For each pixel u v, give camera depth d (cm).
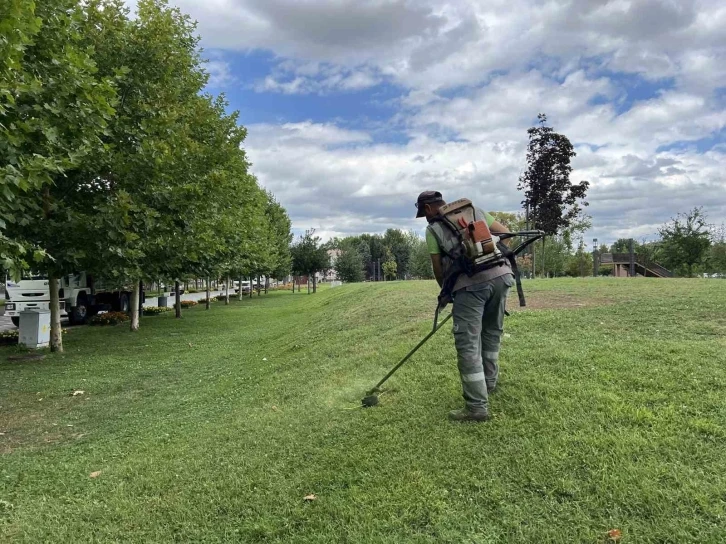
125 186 1097
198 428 535
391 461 354
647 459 307
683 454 308
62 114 811
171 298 3959
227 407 621
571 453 325
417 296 1230
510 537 264
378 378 562
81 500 379
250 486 356
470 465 332
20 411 704
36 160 653
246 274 3444
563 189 2384
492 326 422
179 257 1309
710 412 356
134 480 400
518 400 416
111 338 1493
